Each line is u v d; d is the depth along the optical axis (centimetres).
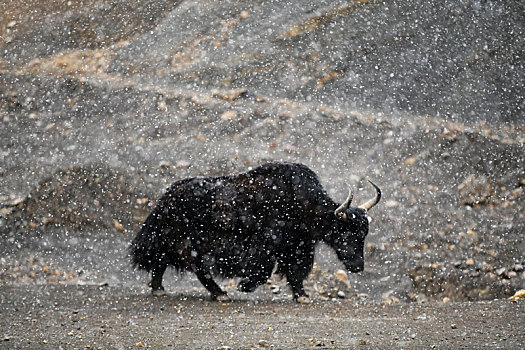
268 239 3106
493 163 5697
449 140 6078
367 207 3216
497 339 2047
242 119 6588
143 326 2306
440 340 2036
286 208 3109
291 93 7225
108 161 5884
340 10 8781
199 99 7019
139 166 5806
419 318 2444
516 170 5594
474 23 8431
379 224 4709
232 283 3631
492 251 4291
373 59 7869
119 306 2775
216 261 3088
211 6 8969
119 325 2323
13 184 5506
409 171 5644
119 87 7331
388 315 2539
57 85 7438
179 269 3188
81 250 4400
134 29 8531
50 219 4922
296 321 2412
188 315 2567
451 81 7494
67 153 6091
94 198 5262
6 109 6956
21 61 7975
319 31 8388
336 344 1991
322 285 3641
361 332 2178
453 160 5788
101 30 8594
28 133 6456
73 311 2625
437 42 8188
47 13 8919
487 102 7119
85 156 6009
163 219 3131
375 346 1959
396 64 7775
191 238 3084
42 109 6969
